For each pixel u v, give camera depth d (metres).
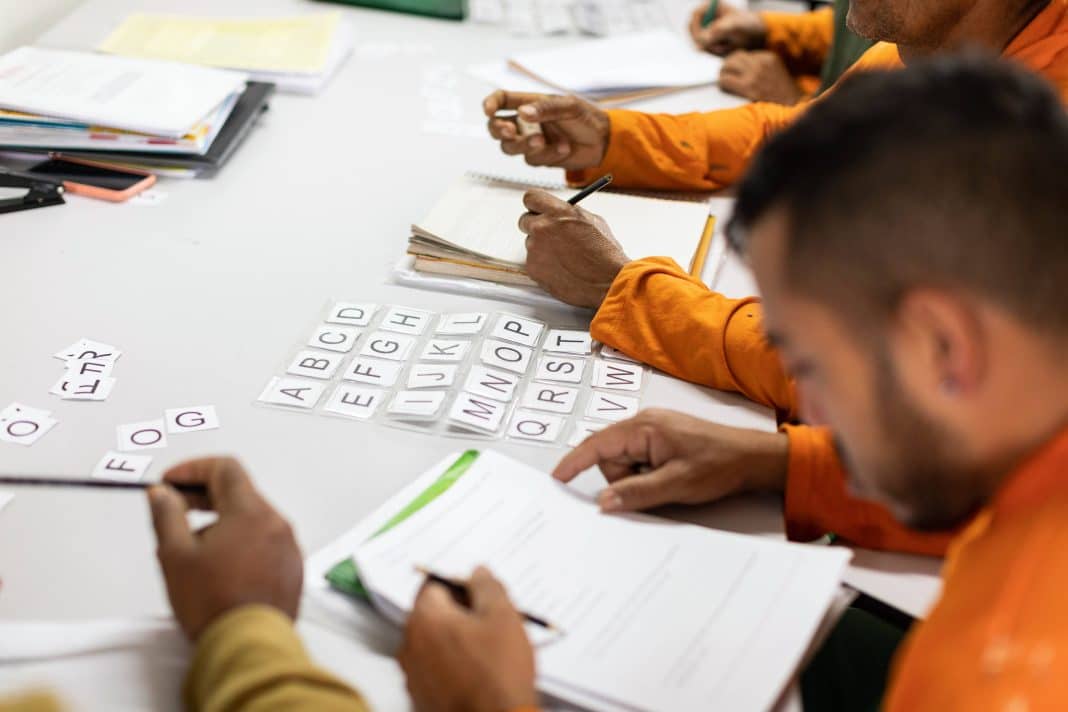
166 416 1.03
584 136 1.50
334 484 0.95
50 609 0.80
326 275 1.29
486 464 0.93
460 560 0.82
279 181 1.51
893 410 0.60
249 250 1.33
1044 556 0.56
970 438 0.59
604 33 2.12
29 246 1.31
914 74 0.61
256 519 0.76
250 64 1.79
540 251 1.21
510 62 1.93
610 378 1.12
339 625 0.79
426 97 1.81
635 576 0.83
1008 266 0.55
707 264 1.35
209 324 1.18
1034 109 0.58
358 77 1.88
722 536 0.87
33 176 1.45
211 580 0.72
